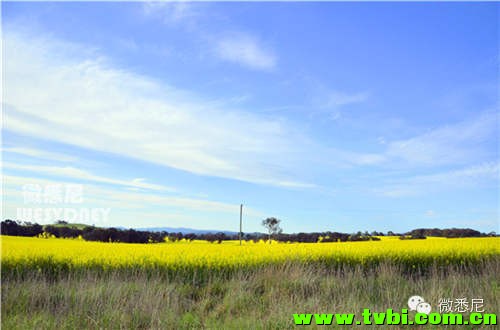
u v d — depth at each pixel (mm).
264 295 8445
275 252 13602
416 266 11875
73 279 9531
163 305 7465
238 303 7906
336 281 9258
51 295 7727
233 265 10703
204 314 7461
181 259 11305
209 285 9281
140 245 19250
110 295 7742
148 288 8016
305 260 11383
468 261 11773
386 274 9852
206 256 12133
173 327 6680
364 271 11406
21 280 9391
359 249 14391
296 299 7832
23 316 6656
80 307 7051
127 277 9789
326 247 16156
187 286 9320
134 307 7113
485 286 8023
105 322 6551
